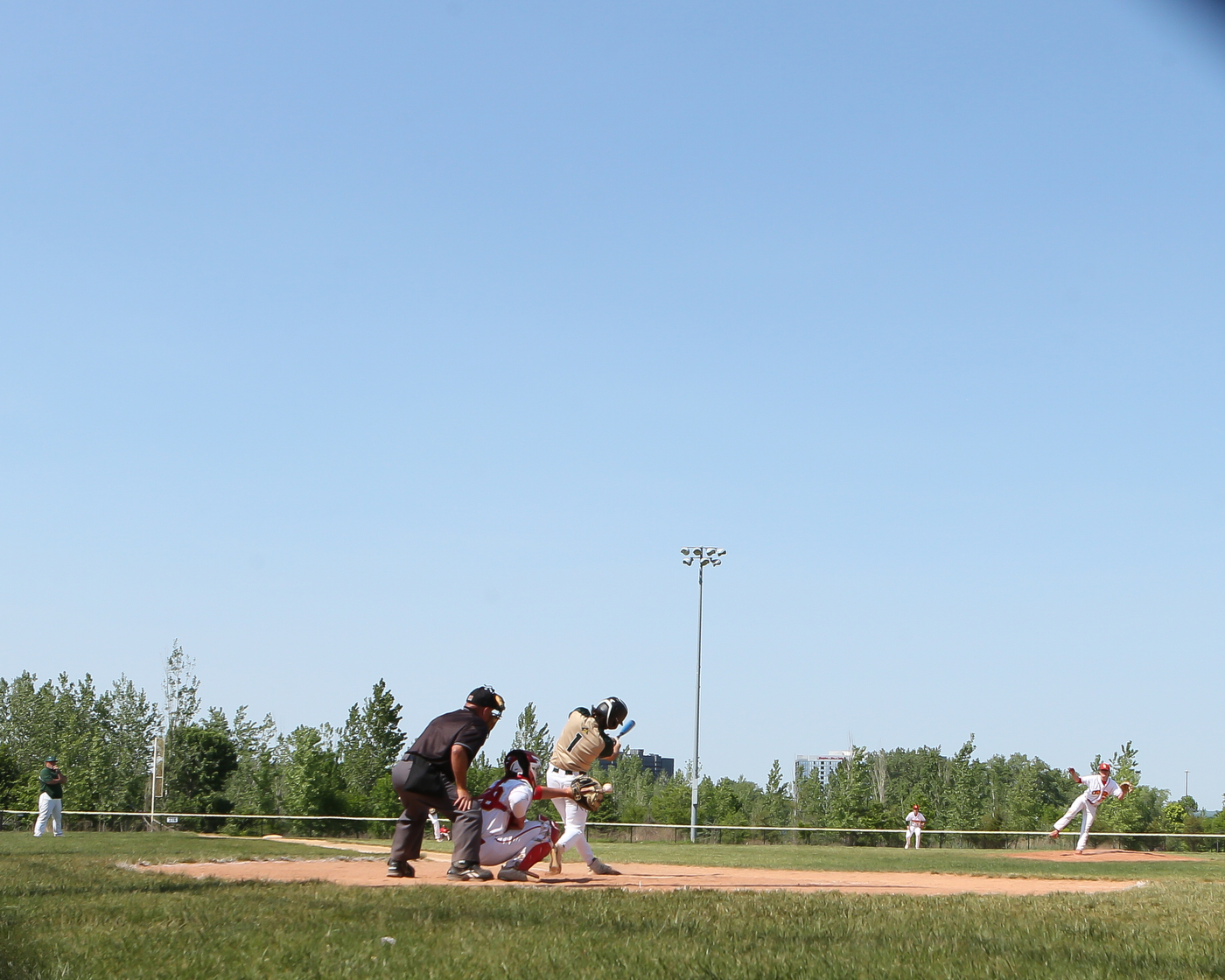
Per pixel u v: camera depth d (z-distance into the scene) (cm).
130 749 5706
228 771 4625
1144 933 715
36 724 7200
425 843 2114
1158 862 1920
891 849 2462
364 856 1612
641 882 1112
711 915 762
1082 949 632
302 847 1834
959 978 541
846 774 6019
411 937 643
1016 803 5181
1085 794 2197
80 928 657
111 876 1052
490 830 1066
